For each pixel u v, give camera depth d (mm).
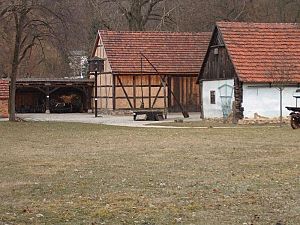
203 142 28234
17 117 51531
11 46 52625
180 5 71000
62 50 45875
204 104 47094
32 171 19156
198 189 15453
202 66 47031
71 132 35719
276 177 17266
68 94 66062
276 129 36062
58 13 43875
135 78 58688
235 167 19578
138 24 68562
